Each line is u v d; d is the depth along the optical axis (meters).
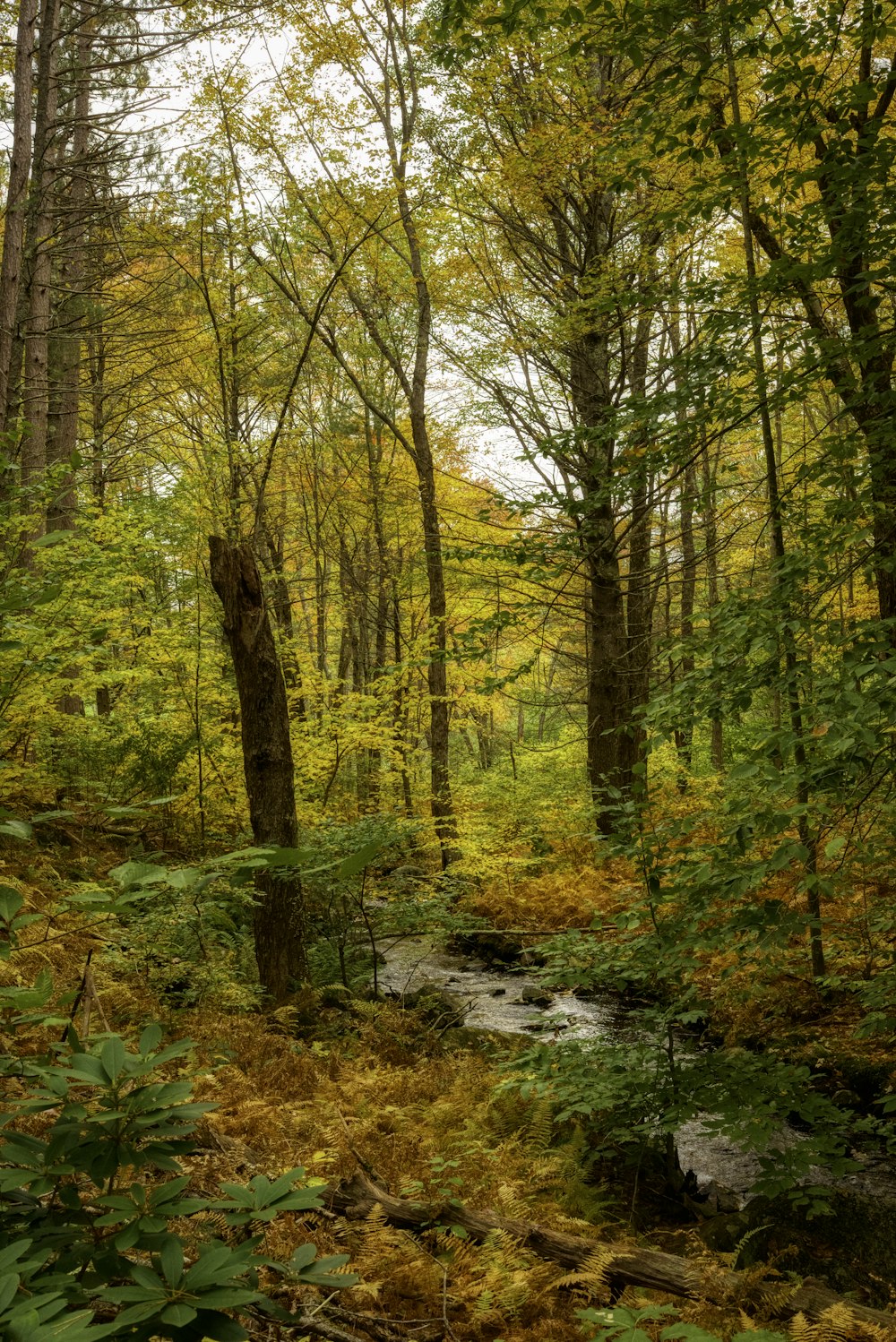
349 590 17.11
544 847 13.27
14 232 9.54
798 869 7.17
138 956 6.04
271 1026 6.16
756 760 4.22
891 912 6.31
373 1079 5.25
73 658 5.75
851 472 5.22
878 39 5.03
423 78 10.02
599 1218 4.04
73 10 11.58
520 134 10.48
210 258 12.23
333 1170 3.64
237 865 1.51
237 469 10.79
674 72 5.22
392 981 9.17
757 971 6.60
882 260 5.20
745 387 5.54
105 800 9.16
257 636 6.91
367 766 13.97
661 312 9.16
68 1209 1.58
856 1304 2.98
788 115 5.00
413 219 11.13
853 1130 4.30
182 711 9.70
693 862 4.50
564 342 11.10
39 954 5.41
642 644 11.28
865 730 3.65
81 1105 1.55
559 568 7.01
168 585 11.09
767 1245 3.74
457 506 14.77
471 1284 3.00
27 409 11.37
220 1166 3.26
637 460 6.05
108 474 13.51
